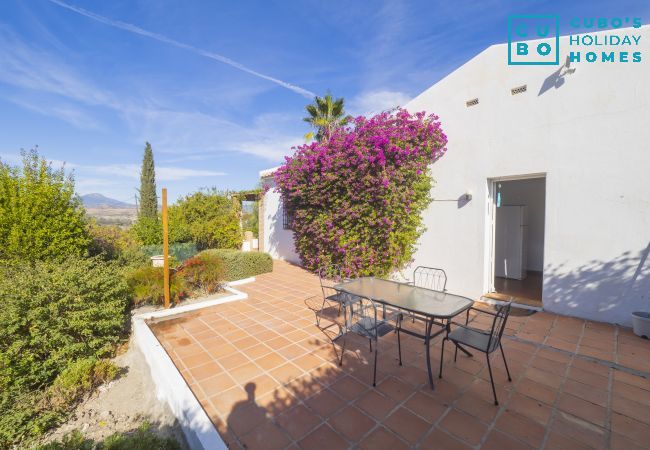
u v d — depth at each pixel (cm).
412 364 330
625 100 409
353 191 662
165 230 532
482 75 547
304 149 769
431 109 628
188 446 242
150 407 327
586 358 334
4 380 327
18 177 576
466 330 307
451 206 600
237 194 1305
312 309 533
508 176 530
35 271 449
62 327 388
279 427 238
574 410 247
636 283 408
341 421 242
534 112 488
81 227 627
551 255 479
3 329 354
